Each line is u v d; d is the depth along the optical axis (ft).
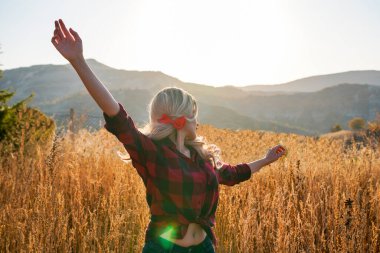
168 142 7.92
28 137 24.64
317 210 14.83
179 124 7.80
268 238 13.96
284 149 10.08
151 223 7.86
